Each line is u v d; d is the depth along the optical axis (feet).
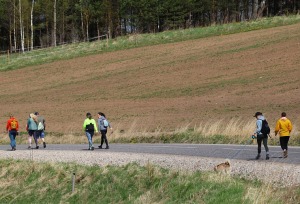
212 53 654.94
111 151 272.92
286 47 610.65
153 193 167.53
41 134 318.65
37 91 606.14
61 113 480.23
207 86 512.63
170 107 449.06
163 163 213.25
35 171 215.72
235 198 148.25
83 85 600.80
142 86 553.23
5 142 389.19
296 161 202.49
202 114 406.00
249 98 442.50
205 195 155.74
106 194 179.22
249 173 179.93
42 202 183.32
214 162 208.13
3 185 204.13
